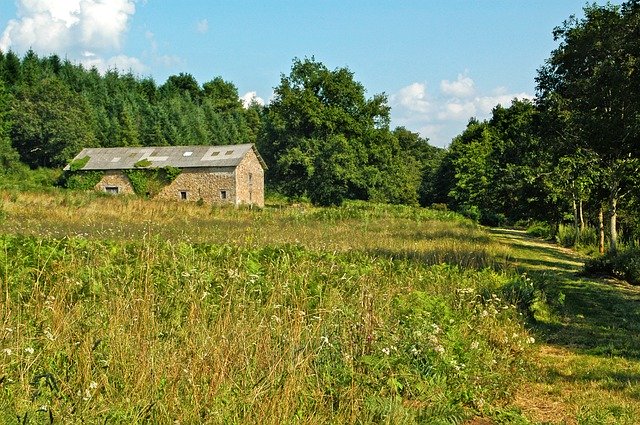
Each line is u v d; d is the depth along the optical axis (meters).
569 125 26.89
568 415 7.23
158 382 5.61
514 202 46.66
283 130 70.56
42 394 5.10
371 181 69.06
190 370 5.79
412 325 7.99
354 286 10.39
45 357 5.84
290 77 72.81
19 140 80.81
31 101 82.50
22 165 77.56
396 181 73.56
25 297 8.02
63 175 59.16
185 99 120.69
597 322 12.58
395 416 5.78
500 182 44.84
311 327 7.41
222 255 12.18
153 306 7.64
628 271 19.77
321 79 71.44
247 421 5.17
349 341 7.14
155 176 56.53
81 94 99.69
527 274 19.12
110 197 40.25
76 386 5.50
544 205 39.31
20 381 5.25
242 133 120.19
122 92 111.19
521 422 6.69
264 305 8.71
